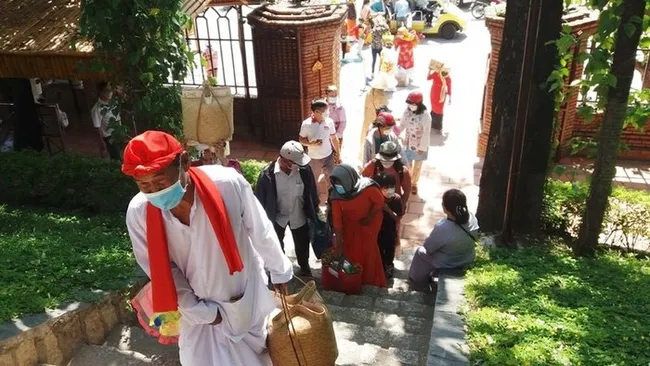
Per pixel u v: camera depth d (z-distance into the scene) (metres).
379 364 4.39
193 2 8.61
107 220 6.58
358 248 6.39
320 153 9.20
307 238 6.64
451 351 3.71
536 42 5.39
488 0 20.81
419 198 9.47
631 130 10.33
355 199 6.10
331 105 9.79
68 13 8.07
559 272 5.24
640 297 4.61
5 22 7.95
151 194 2.21
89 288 4.64
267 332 3.10
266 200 6.20
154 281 2.44
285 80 11.12
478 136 10.95
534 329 3.94
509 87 6.11
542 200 6.43
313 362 3.14
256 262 2.81
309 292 3.41
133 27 6.58
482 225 6.85
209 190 2.39
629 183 9.74
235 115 12.24
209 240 2.47
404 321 5.54
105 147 9.99
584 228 5.92
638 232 6.34
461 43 18.20
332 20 10.78
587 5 5.21
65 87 12.51
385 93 10.03
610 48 5.27
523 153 6.21
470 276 5.14
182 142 6.87
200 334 2.74
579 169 9.47
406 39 14.17
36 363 4.00
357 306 6.04
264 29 10.73
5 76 7.54
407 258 7.72
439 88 11.34
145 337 4.59
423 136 9.09
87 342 4.44
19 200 7.53
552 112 6.02
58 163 7.46
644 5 4.89
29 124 10.44
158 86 7.05
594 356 3.57
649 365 3.48
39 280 4.60
